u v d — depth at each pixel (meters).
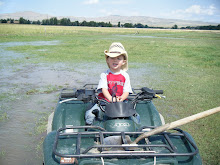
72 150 2.58
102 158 2.28
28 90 7.25
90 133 2.57
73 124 3.42
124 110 2.88
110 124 2.78
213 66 12.08
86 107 3.68
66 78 8.87
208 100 6.54
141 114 3.66
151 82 8.47
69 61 12.77
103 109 3.19
